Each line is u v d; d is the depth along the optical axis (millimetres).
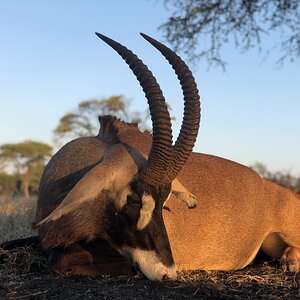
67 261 2002
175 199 2188
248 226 2375
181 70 1928
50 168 2213
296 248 2455
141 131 2250
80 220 1965
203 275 2133
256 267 2459
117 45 1966
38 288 1793
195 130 1895
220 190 2326
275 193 2502
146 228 1869
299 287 1960
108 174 1903
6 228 2932
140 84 1888
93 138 2236
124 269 2016
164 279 1852
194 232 2227
